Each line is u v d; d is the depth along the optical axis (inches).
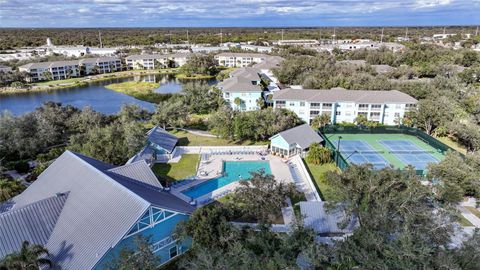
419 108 2723.9
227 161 2187.5
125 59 6860.2
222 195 1723.7
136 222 1029.8
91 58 6565.0
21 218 1062.4
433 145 2482.8
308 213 1381.6
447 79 3686.0
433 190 1425.9
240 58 6875.0
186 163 2148.1
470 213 1486.2
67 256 987.9
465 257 851.4
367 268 821.2
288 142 2198.6
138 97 4338.1
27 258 864.3
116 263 916.0
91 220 1080.2
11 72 5255.9
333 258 944.9
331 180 1384.1
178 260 1202.6
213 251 983.6
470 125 2349.9
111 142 1998.0
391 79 4224.9
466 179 1518.2
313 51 6766.7
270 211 1306.6
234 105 3503.9
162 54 7253.9
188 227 1094.4
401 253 827.4
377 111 2908.5
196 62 6097.4
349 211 1174.3
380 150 2409.0
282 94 3075.8
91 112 2645.2
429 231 951.0
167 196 1362.0
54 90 4928.6
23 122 2231.8
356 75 4114.2
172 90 4805.6
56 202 1171.9
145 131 2340.1
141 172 1443.2
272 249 977.5
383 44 7706.7
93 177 1250.0
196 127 2947.8
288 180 1891.0
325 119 2896.2
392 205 1114.7
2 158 1991.9
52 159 2057.1
